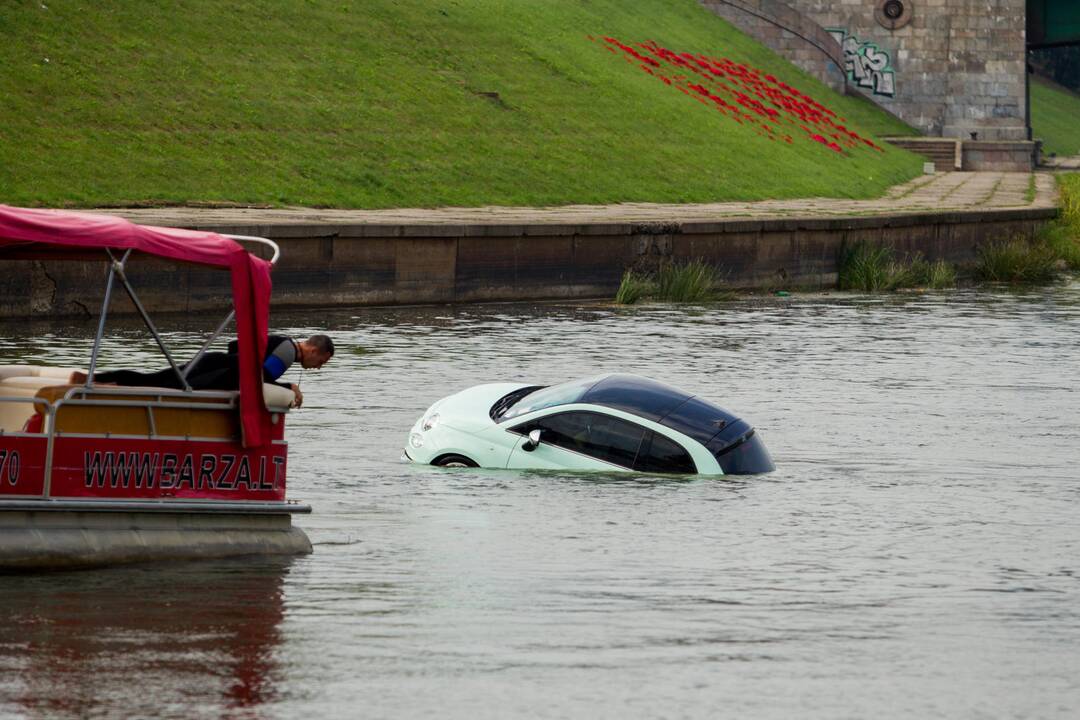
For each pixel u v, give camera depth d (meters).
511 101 126.75
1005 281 109.62
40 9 104.88
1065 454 42.00
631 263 91.75
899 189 150.62
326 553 28.44
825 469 39.03
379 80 119.12
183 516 27.72
